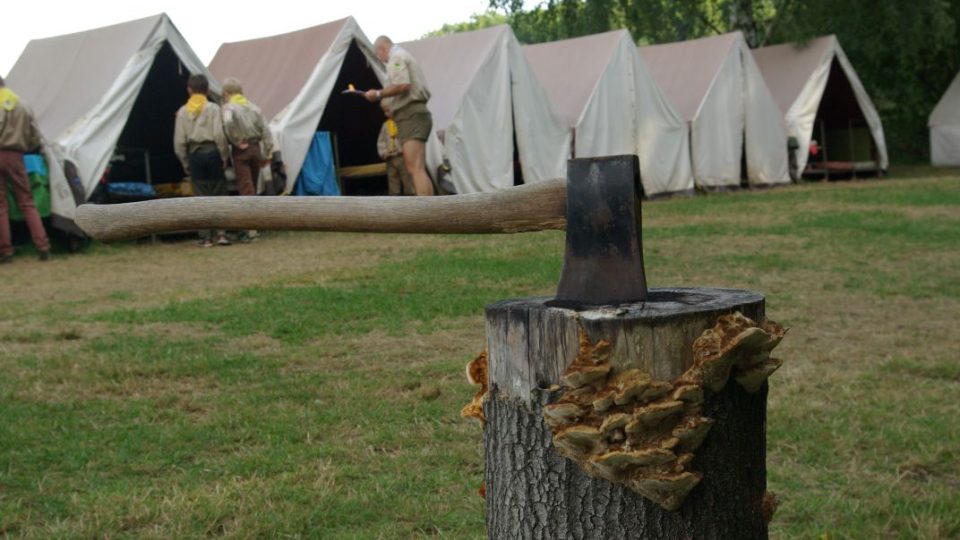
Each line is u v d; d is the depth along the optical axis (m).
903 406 5.02
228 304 7.98
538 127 17.44
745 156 22.03
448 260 10.27
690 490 1.88
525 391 1.95
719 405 1.92
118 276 10.20
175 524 3.57
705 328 1.87
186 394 5.42
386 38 13.10
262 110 14.94
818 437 4.52
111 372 5.78
